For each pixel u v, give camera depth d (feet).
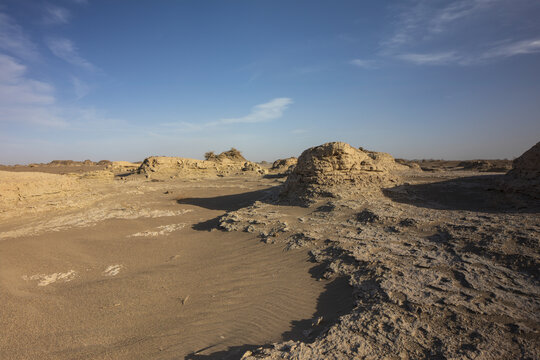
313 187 46.16
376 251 23.81
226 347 15.93
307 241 29.35
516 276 17.72
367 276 20.25
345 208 37.37
